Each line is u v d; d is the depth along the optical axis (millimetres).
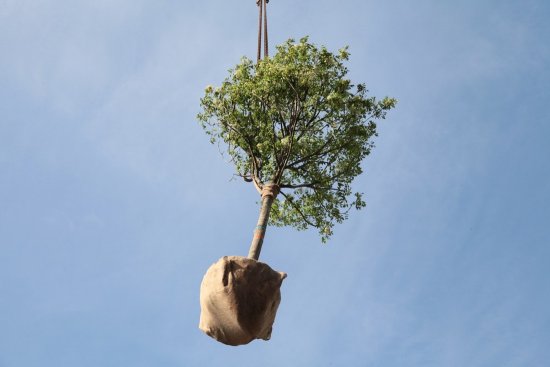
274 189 17219
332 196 19641
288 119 18438
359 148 18734
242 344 13406
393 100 18984
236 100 18766
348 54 18781
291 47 18797
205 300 13336
